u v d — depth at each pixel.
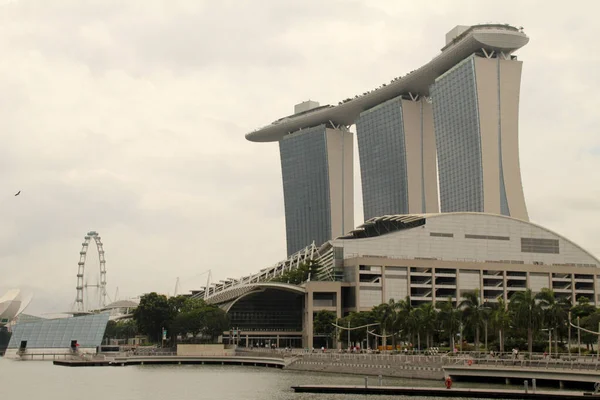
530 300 150.62
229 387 135.00
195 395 122.19
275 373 170.75
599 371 112.25
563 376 117.25
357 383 135.25
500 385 125.38
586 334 180.50
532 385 119.94
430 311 171.75
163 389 133.38
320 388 119.50
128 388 135.88
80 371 187.38
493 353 152.25
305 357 184.50
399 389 114.31
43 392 130.25
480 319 161.12
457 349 187.62
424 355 154.00
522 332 161.75
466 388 117.19
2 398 120.94
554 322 152.12
